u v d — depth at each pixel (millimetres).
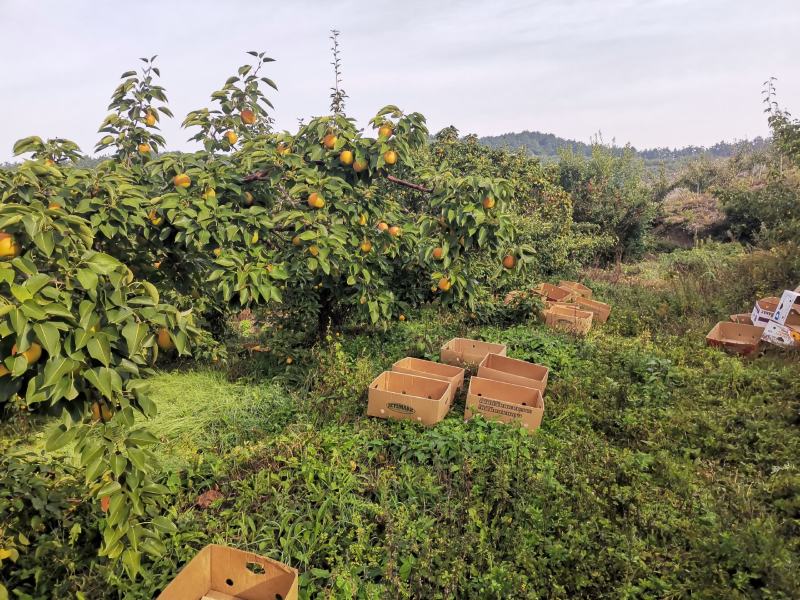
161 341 2236
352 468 3779
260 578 2465
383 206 5266
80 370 1902
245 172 4195
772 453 4008
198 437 4449
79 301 1976
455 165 12336
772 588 2682
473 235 4191
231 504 3549
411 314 7043
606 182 15688
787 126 10109
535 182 13375
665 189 21031
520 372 5371
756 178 18922
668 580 2834
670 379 5254
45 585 2662
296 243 4086
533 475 3580
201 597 2490
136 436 2234
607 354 5805
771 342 6055
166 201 3520
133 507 2287
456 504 3439
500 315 7562
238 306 4070
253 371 6000
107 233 3004
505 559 3027
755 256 10102
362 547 3000
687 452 4062
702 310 7891
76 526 2920
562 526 3217
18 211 1912
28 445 4238
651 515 3248
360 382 5074
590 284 10320
